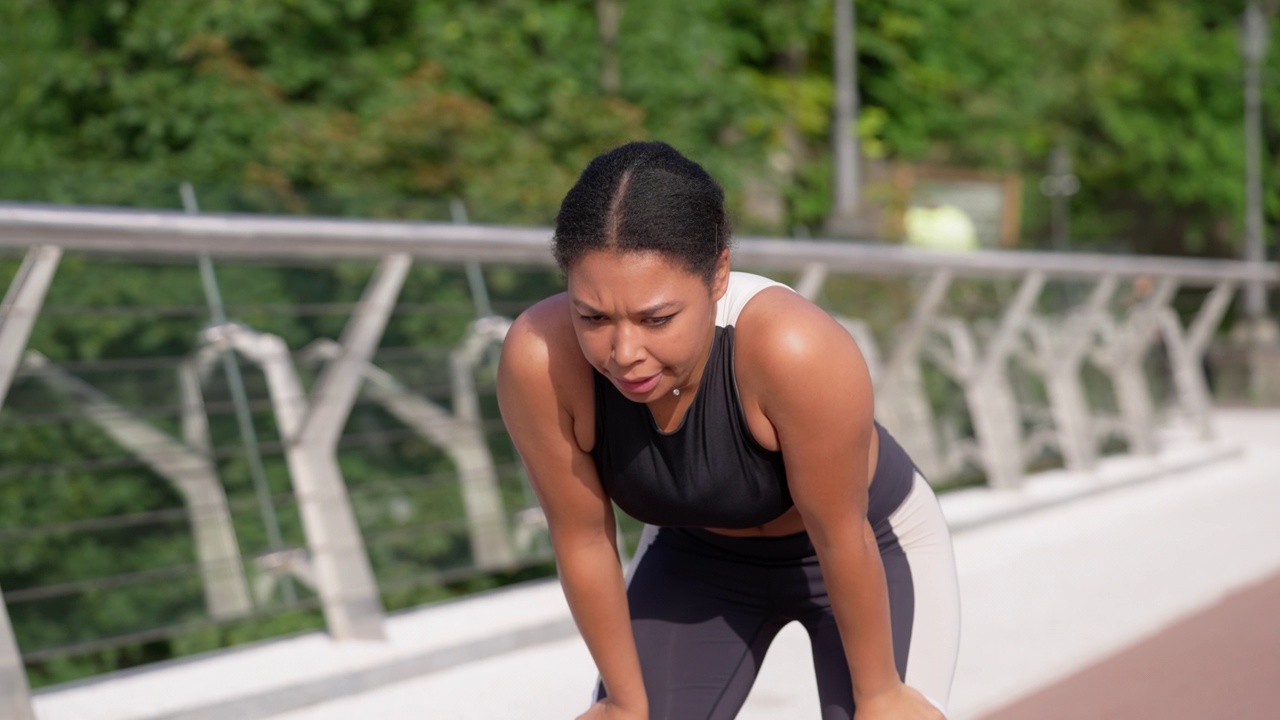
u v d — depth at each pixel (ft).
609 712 6.80
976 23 51.08
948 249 19.98
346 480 14.40
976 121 50.83
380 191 22.49
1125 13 71.05
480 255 13.67
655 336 5.39
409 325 15.49
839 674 6.90
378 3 28.84
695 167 5.49
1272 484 26.03
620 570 6.66
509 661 13.20
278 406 13.25
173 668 12.12
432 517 15.06
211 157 24.17
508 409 6.24
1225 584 17.34
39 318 12.59
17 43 25.94
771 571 7.21
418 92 25.08
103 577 12.31
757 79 40.24
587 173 5.41
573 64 30.19
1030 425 25.00
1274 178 72.74
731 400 5.99
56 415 12.03
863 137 46.21
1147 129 68.64
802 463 5.93
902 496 7.13
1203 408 30.50
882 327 21.42
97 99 26.78
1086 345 25.39
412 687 12.28
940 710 6.63
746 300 5.99
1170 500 23.97
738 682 7.20
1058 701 12.61
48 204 10.51
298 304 14.64
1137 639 14.80
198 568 12.41
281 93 26.11
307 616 16.39
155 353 13.25
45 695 11.26
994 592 16.85
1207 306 30.63
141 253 13.24
